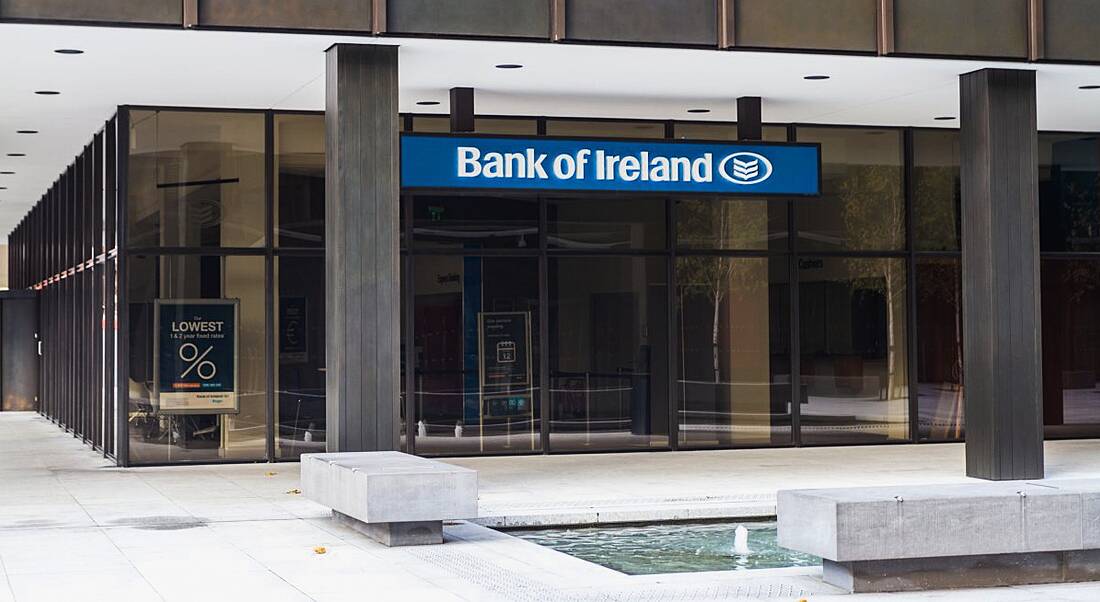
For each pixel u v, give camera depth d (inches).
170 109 751.1
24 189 1181.7
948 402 867.4
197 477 684.1
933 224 866.1
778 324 838.5
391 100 599.8
